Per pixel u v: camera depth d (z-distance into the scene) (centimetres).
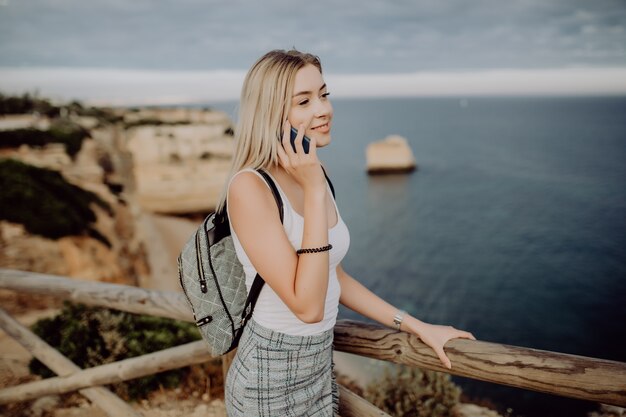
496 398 1213
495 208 6319
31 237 1595
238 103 154
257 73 148
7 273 321
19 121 4916
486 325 2633
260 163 146
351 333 191
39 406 386
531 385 148
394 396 501
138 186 6109
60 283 293
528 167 10188
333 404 179
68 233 1725
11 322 321
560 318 2691
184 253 160
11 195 1706
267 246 136
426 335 171
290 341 151
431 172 9656
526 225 5300
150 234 4138
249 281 153
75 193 2283
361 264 3994
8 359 516
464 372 162
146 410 403
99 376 282
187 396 421
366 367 873
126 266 2041
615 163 10656
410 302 3041
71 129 4038
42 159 3206
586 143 15575
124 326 500
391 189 8006
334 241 153
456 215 5972
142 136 6128
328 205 158
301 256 135
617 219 5428
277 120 146
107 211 2581
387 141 9844
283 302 146
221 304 158
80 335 473
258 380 153
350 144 17538
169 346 488
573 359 142
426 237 4928
